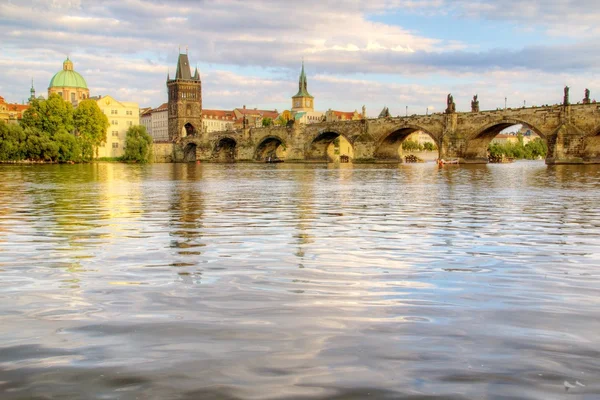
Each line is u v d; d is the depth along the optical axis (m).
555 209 31.28
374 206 33.19
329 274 13.90
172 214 28.48
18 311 10.55
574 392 7.06
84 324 9.73
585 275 13.81
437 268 14.70
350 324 9.77
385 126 178.62
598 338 9.03
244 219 26.23
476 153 159.25
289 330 9.43
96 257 16.16
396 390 7.13
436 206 33.28
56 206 32.97
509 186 55.00
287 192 46.62
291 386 7.24
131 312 10.48
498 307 10.86
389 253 16.94
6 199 38.16
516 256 16.45
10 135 152.00
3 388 7.16
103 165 155.38
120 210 30.53
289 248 17.84
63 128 171.25
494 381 7.38
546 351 8.44
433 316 10.27
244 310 10.62
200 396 6.94
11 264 15.13
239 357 8.20
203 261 15.57
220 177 81.12
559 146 131.25
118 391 7.08
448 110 157.12
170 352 8.40
